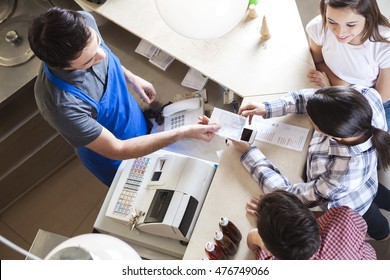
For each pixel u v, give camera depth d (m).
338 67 1.92
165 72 2.46
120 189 1.88
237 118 1.84
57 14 1.30
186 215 1.71
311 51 2.02
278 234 1.23
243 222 1.67
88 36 1.35
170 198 1.73
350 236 1.45
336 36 1.68
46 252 1.68
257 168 1.72
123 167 1.97
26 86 2.29
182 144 2.18
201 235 1.67
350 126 1.34
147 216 1.75
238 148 1.82
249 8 2.08
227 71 1.99
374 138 1.46
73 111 1.55
